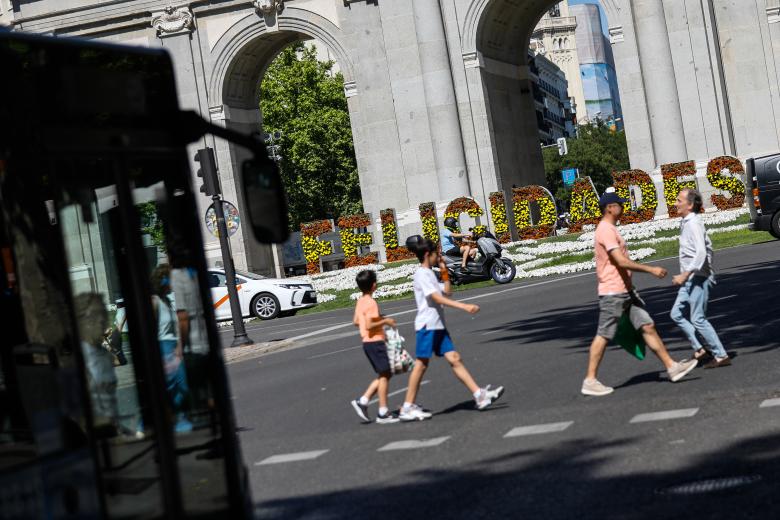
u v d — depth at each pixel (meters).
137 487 5.34
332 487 10.12
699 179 49.38
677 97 50.09
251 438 13.55
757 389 12.05
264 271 57.75
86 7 57.06
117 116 5.48
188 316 5.82
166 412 5.38
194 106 56.72
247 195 6.20
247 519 5.87
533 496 8.78
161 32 56.69
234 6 56.25
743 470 8.68
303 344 27.11
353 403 13.60
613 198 13.12
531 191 51.47
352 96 54.94
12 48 4.93
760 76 50.53
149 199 5.68
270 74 94.06
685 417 11.11
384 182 54.44
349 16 54.94
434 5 52.75
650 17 50.12
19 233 4.84
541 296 29.41
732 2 50.69
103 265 5.45
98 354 5.20
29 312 4.85
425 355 13.19
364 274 13.52
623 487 8.68
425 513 8.69
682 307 14.23
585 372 15.06
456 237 38.34
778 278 23.58
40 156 5.01
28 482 4.48
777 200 35.78
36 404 4.76
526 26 58.41
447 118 52.66
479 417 12.82
